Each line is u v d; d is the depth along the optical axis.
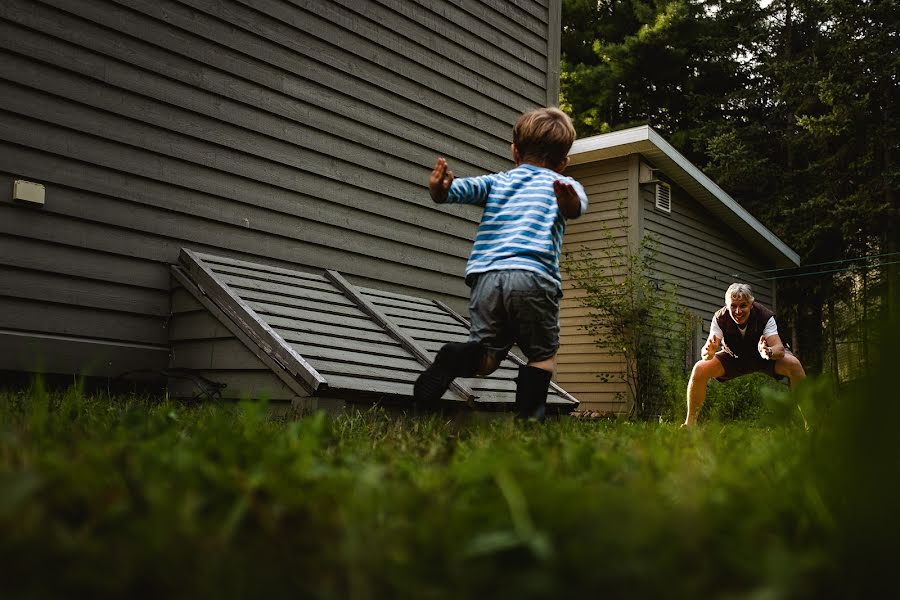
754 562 0.59
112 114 4.66
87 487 0.85
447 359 3.09
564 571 0.57
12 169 4.23
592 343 11.32
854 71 18.84
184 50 5.04
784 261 14.73
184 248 4.91
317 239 5.75
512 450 1.55
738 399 9.74
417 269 6.49
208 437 1.46
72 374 4.36
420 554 0.65
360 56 6.17
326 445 1.70
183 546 0.60
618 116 21.55
